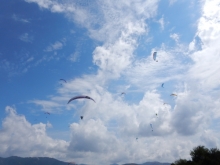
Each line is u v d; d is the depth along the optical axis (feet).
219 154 219.61
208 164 215.72
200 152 227.40
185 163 227.81
